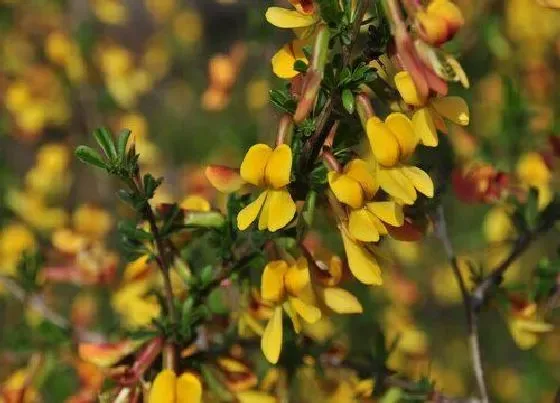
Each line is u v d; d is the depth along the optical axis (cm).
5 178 93
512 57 103
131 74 97
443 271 108
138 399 57
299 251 56
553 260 65
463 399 65
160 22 159
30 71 96
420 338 89
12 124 97
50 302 78
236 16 153
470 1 91
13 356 71
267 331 56
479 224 106
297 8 54
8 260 83
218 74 77
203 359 59
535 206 65
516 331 64
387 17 52
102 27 110
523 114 73
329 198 55
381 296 91
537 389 112
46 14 111
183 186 99
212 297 62
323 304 57
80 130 96
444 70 52
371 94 56
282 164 54
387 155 53
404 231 55
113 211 95
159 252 58
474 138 78
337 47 55
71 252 72
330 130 54
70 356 69
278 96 54
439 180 65
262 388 63
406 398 64
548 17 106
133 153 56
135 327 61
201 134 134
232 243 58
